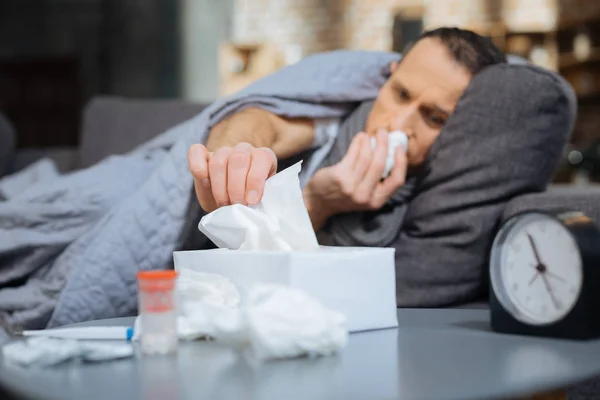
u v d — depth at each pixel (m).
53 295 1.14
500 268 0.77
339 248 0.80
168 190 1.13
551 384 0.56
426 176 1.16
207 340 0.71
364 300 0.75
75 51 7.83
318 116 1.25
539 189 1.18
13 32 7.95
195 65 7.32
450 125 1.15
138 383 0.55
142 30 7.54
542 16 6.63
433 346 0.69
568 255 0.72
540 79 1.17
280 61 6.22
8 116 7.97
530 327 0.73
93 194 1.24
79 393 0.52
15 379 0.56
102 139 1.98
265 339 0.61
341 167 1.12
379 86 1.29
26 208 1.21
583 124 6.78
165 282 0.65
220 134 1.16
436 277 1.10
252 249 0.75
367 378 0.56
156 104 1.96
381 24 6.66
